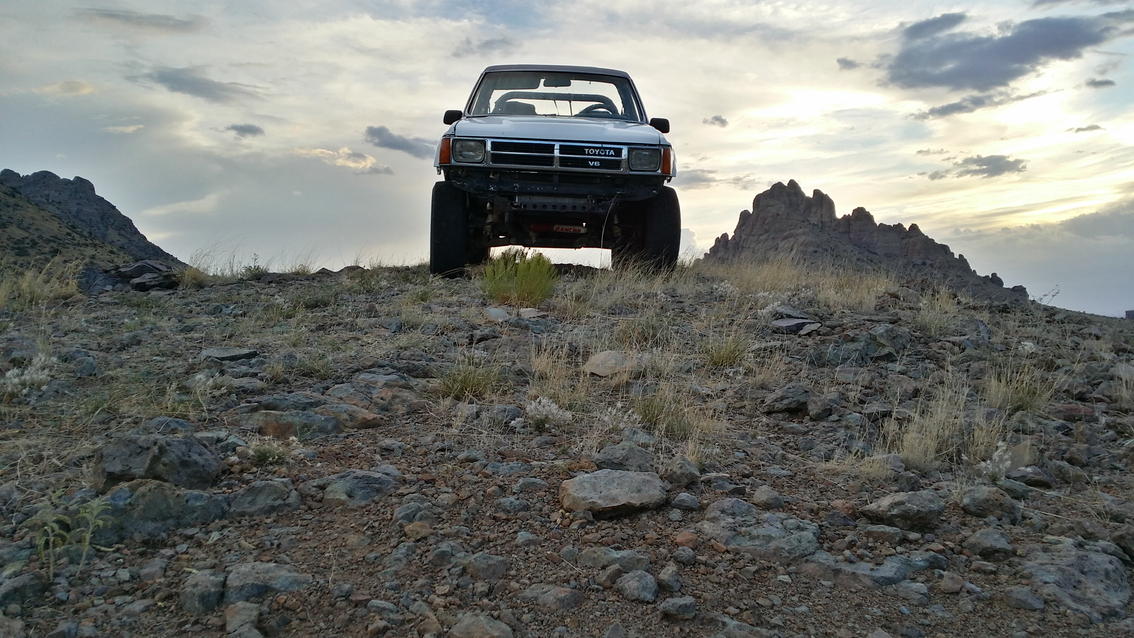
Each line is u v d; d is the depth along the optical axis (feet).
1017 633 7.39
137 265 30.37
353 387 13.92
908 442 12.01
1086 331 24.25
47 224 269.23
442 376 14.96
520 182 25.35
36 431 11.59
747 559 8.56
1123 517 10.11
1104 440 13.48
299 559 8.21
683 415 13.19
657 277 27.35
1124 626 7.54
